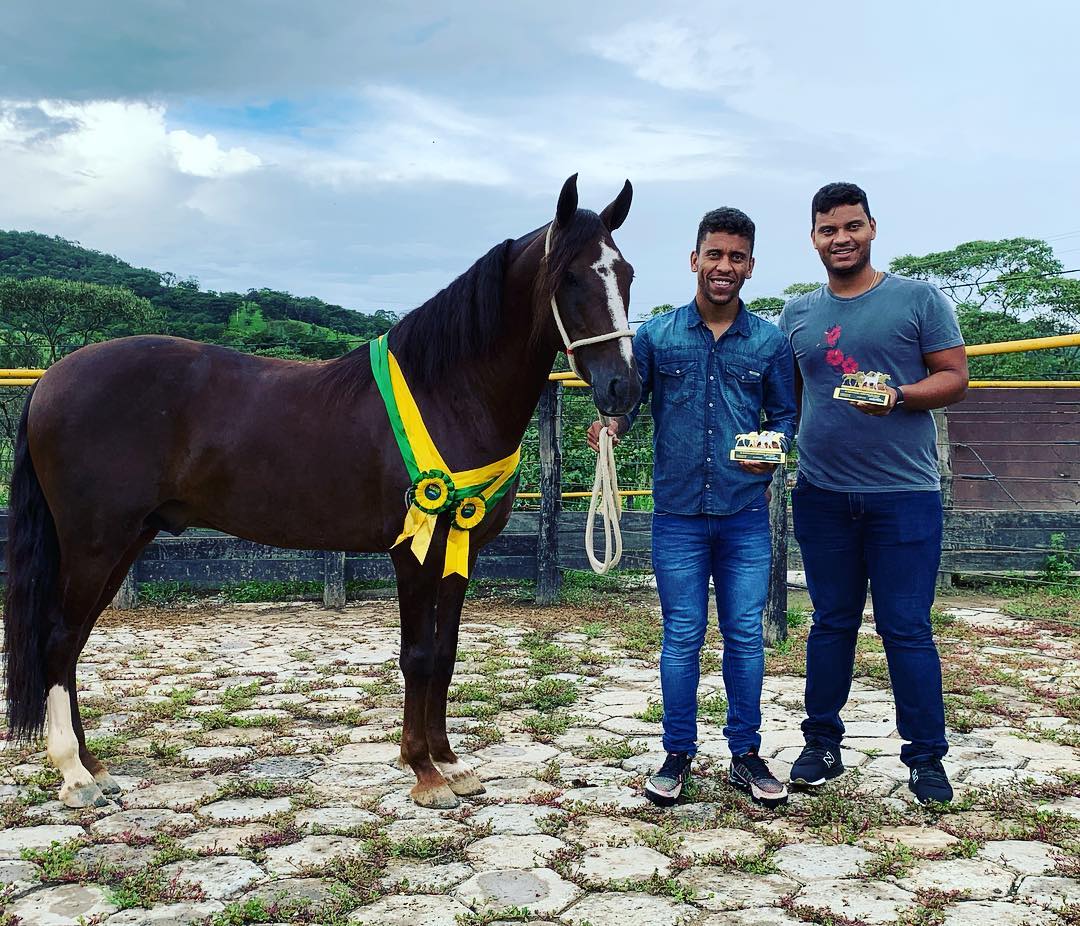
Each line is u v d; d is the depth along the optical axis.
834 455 2.77
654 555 2.82
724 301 2.66
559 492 6.29
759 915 1.96
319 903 2.02
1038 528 6.75
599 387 2.51
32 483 2.86
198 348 2.97
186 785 2.82
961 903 2.01
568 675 4.34
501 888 2.10
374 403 2.78
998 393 7.75
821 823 2.50
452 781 2.76
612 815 2.57
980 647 4.91
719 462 2.69
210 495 2.89
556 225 2.59
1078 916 1.92
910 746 2.74
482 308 2.72
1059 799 2.67
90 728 3.43
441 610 2.88
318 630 5.55
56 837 2.41
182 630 5.54
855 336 2.74
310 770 2.97
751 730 2.74
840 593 2.83
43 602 2.82
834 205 2.71
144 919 1.95
